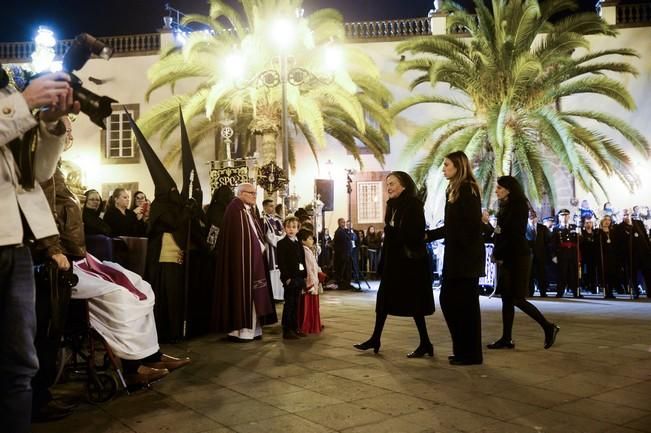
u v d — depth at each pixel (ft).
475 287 17.52
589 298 42.96
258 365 17.88
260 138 71.67
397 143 71.77
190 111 58.80
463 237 17.37
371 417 11.96
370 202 71.56
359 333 24.61
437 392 14.01
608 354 18.97
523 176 62.03
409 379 15.48
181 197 23.50
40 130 7.52
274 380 15.66
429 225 63.52
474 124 64.23
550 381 15.08
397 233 19.11
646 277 44.24
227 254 23.39
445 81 63.00
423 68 62.69
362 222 71.46
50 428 11.53
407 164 63.16
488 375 15.88
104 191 73.67
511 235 20.31
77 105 7.13
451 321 17.67
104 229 20.25
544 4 58.80
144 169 73.46
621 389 14.16
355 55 60.70
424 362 17.95
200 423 11.73
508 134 57.11
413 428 11.18
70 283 12.12
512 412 12.20
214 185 33.53
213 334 25.44
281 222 35.60
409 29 75.00
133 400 13.69
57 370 14.69
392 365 17.49
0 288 7.28
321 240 55.26
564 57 58.54
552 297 43.91
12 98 6.68
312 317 24.85
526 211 20.52
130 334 14.16
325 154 72.64
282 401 13.37
